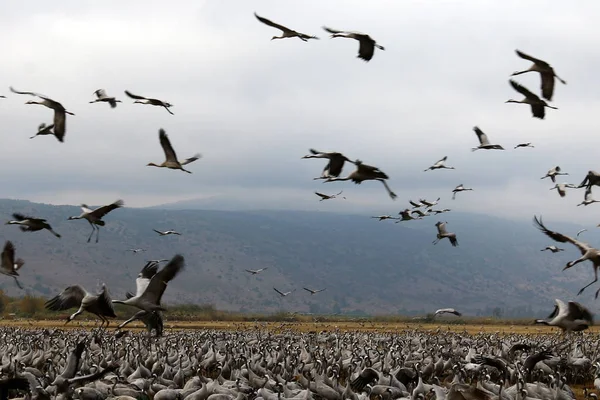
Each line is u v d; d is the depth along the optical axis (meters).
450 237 39.41
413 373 38.66
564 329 28.27
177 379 39.16
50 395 28.17
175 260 23.77
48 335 65.56
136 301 23.61
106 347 52.56
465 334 80.38
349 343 63.06
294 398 30.95
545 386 34.88
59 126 26.30
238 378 37.44
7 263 26.03
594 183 30.66
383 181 28.17
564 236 23.77
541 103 26.80
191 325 104.31
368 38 25.95
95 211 25.73
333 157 28.38
